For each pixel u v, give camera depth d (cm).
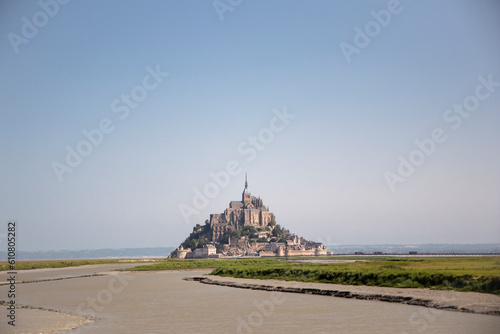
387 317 4666
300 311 5216
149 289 8544
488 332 3875
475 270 7650
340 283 8031
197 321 4694
